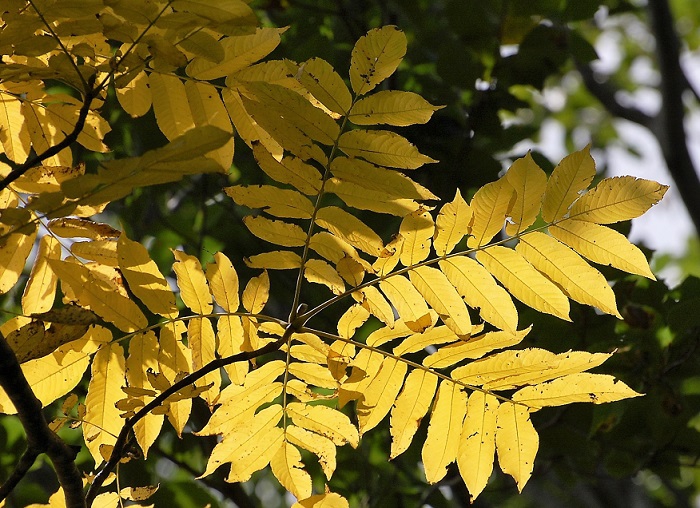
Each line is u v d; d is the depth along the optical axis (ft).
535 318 7.91
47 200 5.67
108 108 9.11
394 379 6.31
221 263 6.26
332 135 6.10
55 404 8.42
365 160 6.12
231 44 6.06
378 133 6.09
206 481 8.81
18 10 5.80
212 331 6.29
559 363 6.20
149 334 6.26
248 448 6.38
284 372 6.38
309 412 6.38
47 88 8.76
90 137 6.35
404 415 6.31
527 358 6.23
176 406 6.32
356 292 6.25
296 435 6.39
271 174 6.18
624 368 8.00
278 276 9.32
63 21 5.90
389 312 6.24
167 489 8.67
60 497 6.33
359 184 6.16
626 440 8.58
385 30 6.06
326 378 6.38
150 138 9.26
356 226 6.22
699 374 8.04
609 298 6.10
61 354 6.22
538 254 6.17
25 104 6.27
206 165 5.64
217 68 6.09
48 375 6.23
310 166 6.16
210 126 5.56
